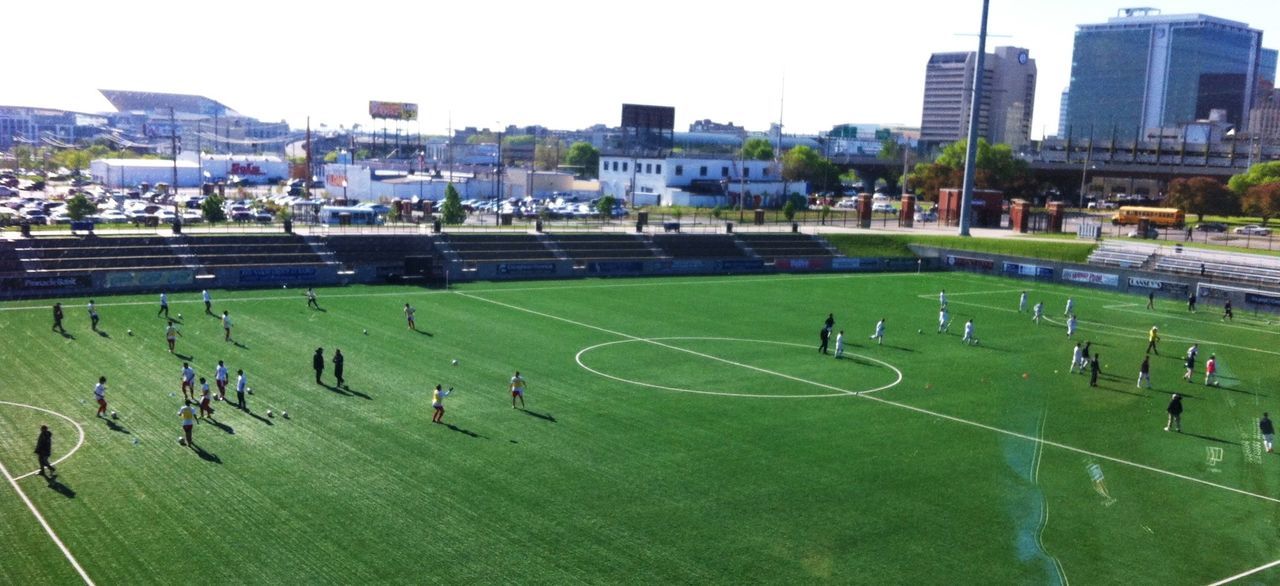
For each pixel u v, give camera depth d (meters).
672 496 43.22
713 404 59.72
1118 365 69.94
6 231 107.62
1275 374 38.28
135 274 94.44
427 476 44.75
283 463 45.97
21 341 69.94
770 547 37.91
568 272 119.06
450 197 151.88
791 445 51.53
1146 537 35.78
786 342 80.75
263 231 115.38
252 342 72.56
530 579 34.38
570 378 65.00
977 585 34.84
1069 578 31.72
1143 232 152.38
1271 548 22.72
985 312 100.69
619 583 34.25
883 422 56.56
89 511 39.50
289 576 34.06
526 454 48.47
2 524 37.94
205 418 52.91
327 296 95.25
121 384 59.22
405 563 35.38
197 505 40.47
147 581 33.41
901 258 139.62
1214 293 108.62
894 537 39.22
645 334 82.06
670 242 134.12
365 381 61.97
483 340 76.56
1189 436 46.41
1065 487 35.88
